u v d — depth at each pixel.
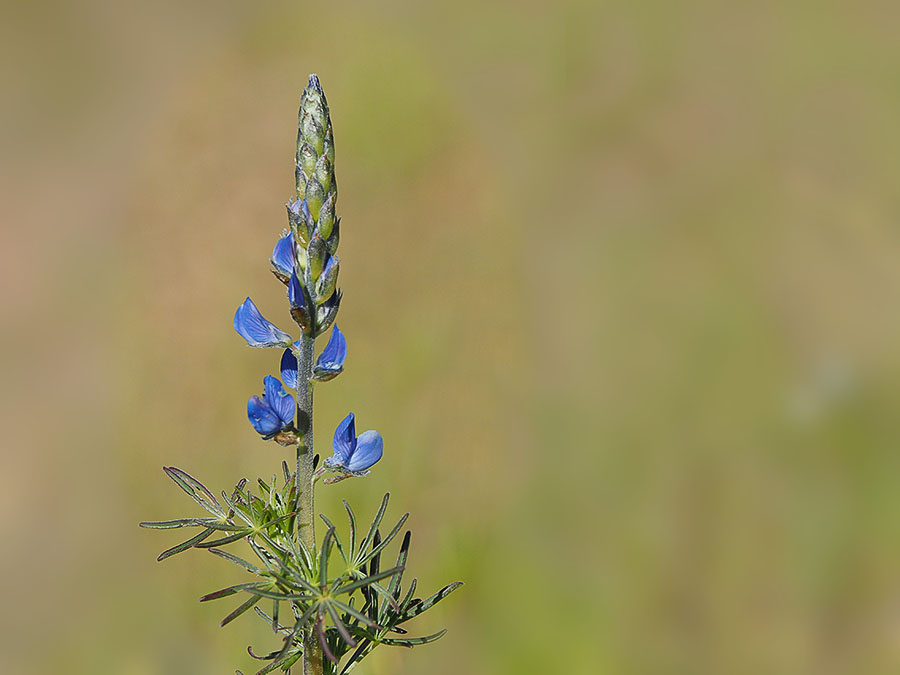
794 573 0.89
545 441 0.96
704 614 0.89
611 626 0.88
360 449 0.69
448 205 1.08
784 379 1.02
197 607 0.88
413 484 0.89
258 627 0.86
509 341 1.01
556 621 0.87
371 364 0.95
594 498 0.92
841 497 0.91
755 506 0.93
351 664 0.70
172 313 0.99
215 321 0.98
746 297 1.07
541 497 0.92
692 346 1.03
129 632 0.88
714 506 0.93
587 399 1.00
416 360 0.95
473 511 0.89
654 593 0.89
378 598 0.70
